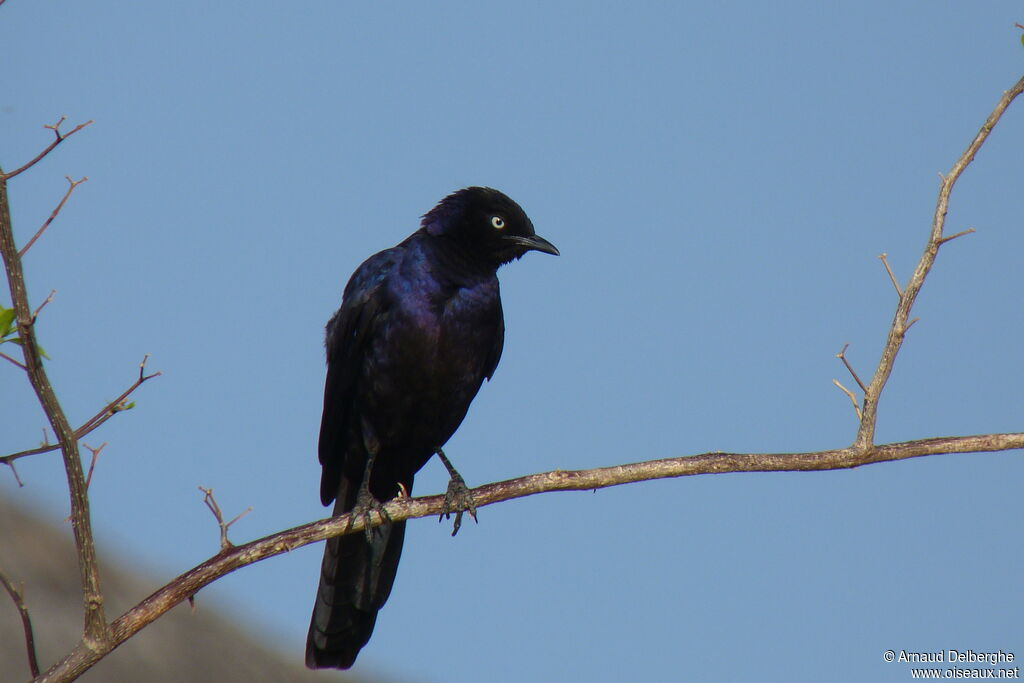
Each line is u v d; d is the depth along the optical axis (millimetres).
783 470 8703
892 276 8602
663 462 8922
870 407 8586
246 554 8211
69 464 7422
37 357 7164
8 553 31406
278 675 32469
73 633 28484
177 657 30297
